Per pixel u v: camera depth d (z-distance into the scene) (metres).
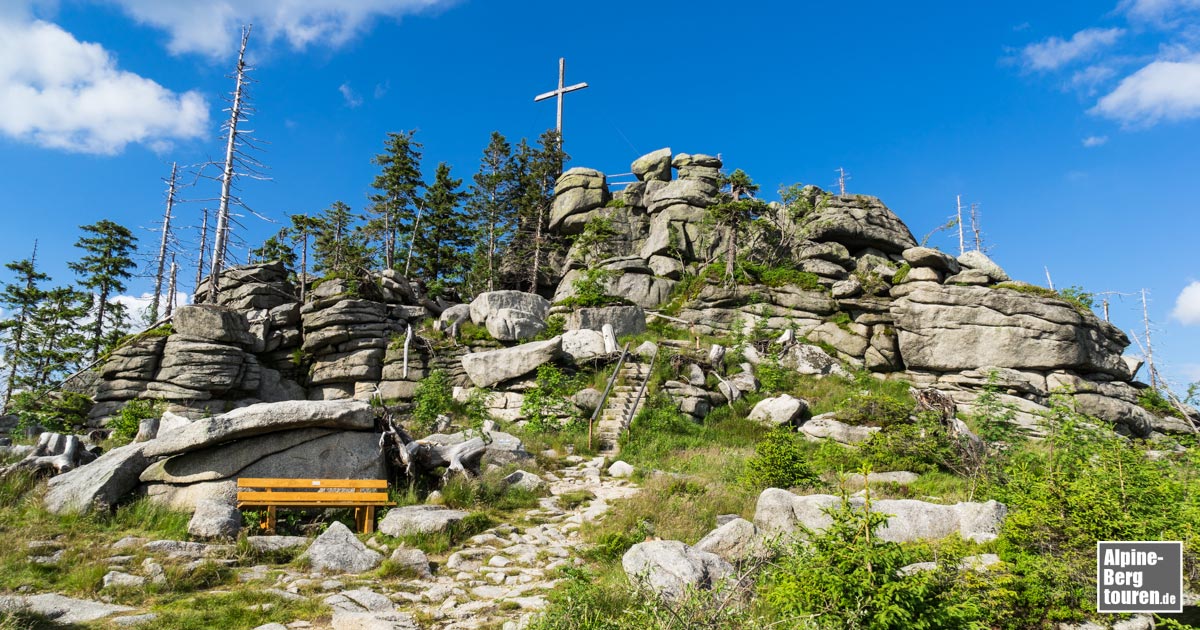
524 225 51.31
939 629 5.74
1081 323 28.98
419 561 9.20
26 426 23.70
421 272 50.94
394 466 13.55
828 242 40.25
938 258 32.31
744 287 34.69
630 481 15.22
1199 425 28.78
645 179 50.91
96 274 42.56
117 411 26.84
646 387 23.52
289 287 37.25
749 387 25.17
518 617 7.46
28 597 7.50
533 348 24.86
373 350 29.83
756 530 9.23
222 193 35.09
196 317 28.70
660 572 7.48
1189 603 6.88
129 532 10.17
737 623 5.83
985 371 28.52
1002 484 13.20
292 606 7.64
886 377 30.34
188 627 6.90
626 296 39.16
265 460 12.30
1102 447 10.45
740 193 44.97
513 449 16.39
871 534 6.11
